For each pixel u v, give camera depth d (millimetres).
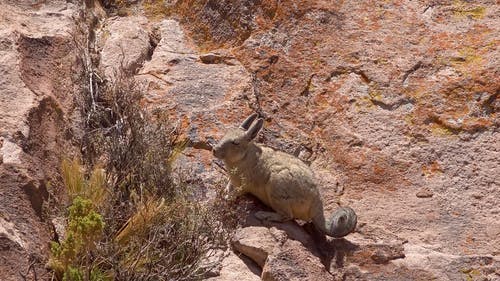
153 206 16438
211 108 20281
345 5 23047
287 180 17141
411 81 21594
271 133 20359
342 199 19359
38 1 21625
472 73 21594
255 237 16859
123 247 15750
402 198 19484
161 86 20688
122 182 17609
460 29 22750
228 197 17406
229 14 22719
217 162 19156
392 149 20375
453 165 20156
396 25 22750
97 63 21125
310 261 16656
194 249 16203
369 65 21859
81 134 19062
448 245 18391
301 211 17297
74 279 14805
